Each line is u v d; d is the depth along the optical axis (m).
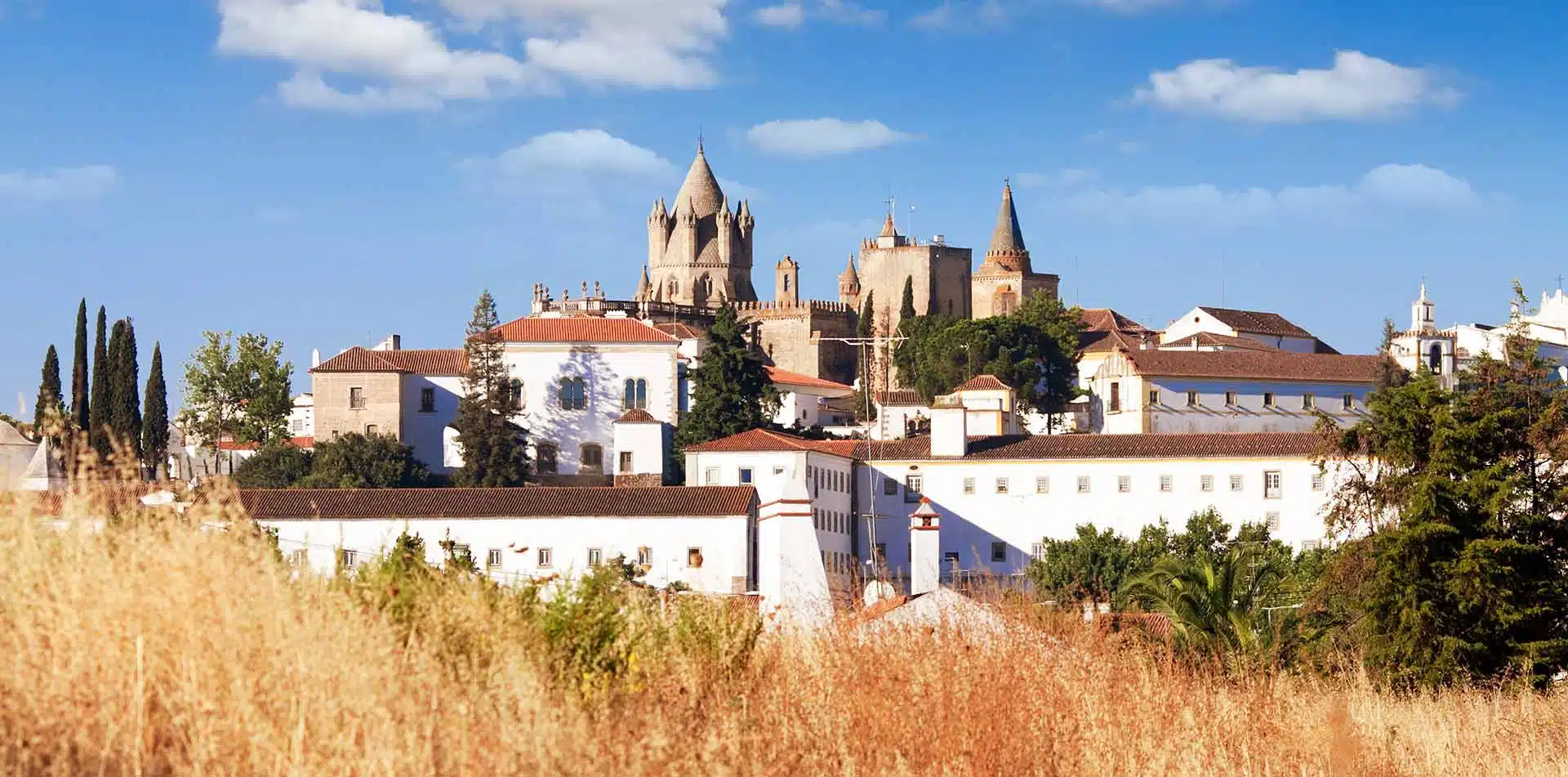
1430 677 58.72
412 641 22.30
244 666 20.14
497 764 20.12
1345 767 34.03
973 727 26.70
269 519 110.31
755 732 24.89
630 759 22.08
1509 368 69.75
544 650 25.38
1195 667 39.06
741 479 138.25
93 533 21.36
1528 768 38.12
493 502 117.62
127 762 19.25
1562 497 63.66
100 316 167.88
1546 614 61.06
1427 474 64.62
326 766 19.20
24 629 19.78
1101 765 28.06
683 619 28.83
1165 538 133.88
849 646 28.28
